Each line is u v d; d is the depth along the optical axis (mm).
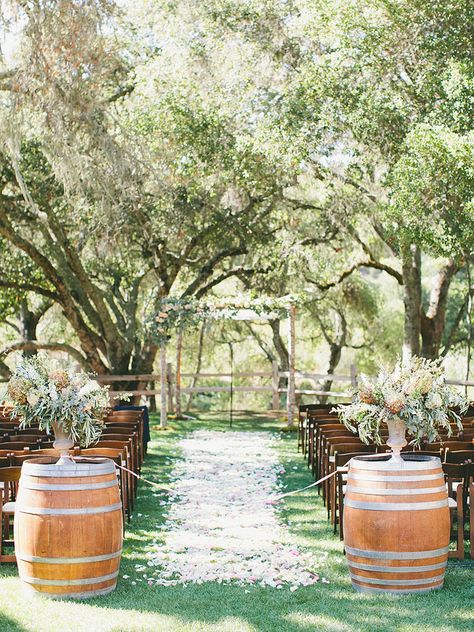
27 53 14094
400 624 5242
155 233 20609
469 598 5773
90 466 5773
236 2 18156
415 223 14273
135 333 24438
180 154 18812
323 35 15867
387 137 15188
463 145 12297
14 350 21531
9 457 7145
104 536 5762
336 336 29422
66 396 6094
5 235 18656
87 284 20984
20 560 5797
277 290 23625
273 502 9281
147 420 13781
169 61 19250
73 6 14000
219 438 16109
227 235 21781
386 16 14852
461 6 14219
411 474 5895
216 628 5164
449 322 29781
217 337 30109
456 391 6465
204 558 6840
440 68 14602
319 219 22625
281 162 16906
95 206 18531
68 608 5520
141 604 5625
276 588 6031
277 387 20656
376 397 6309
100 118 16000
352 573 6043
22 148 17797
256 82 17781
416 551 5824
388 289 33000
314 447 11492
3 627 5145
